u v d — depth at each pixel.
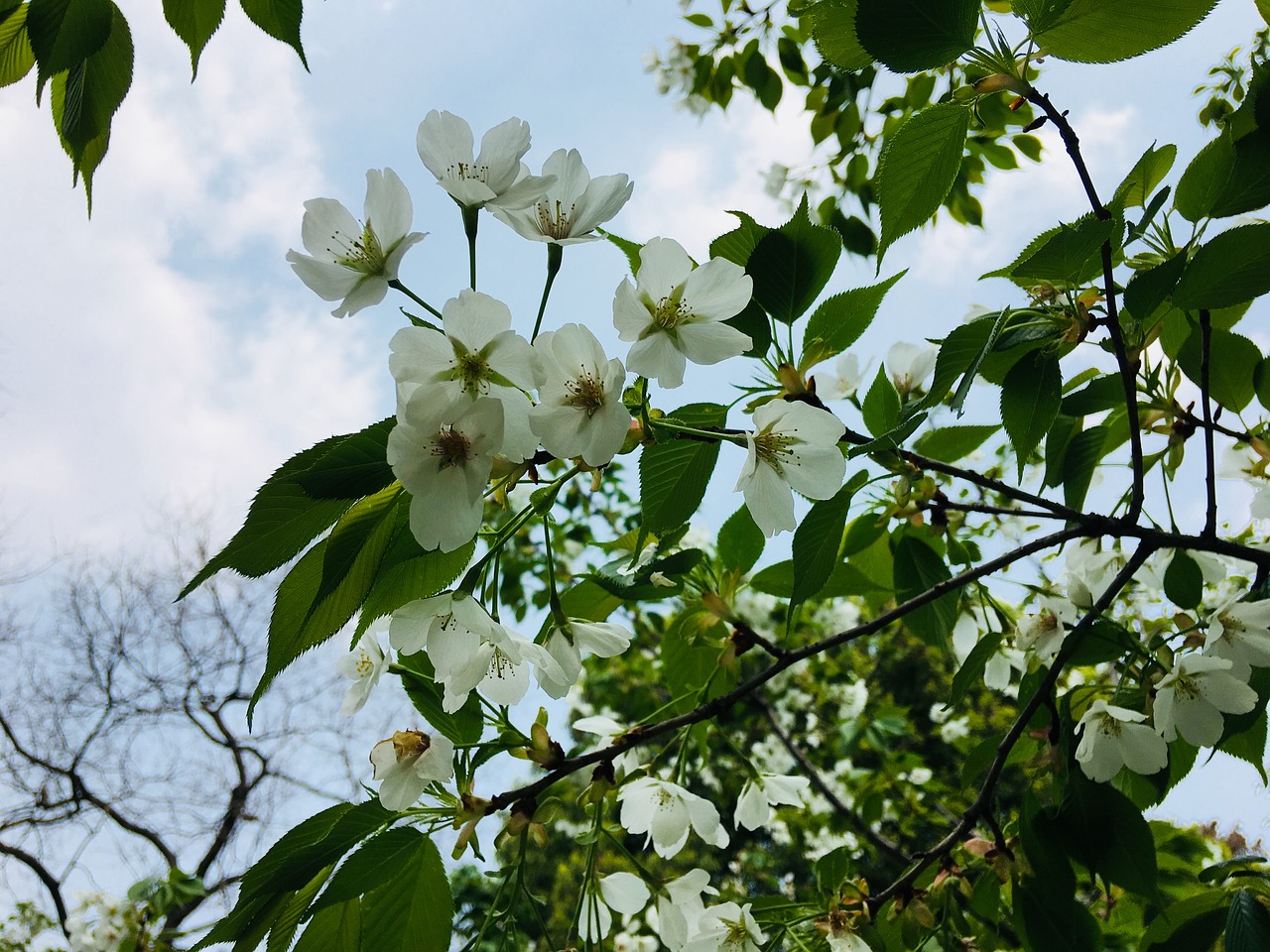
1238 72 0.74
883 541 0.56
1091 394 0.47
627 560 0.46
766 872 1.88
